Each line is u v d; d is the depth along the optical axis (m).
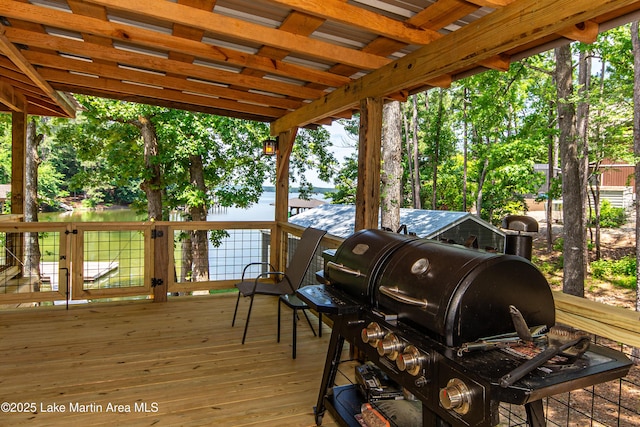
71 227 4.12
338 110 3.78
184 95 4.46
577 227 9.66
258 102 4.33
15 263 5.68
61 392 2.48
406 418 1.80
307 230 3.88
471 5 2.20
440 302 1.34
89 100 9.17
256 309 4.32
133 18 2.69
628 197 15.78
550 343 1.26
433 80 2.79
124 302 4.44
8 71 4.26
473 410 1.14
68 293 4.15
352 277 1.91
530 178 13.54
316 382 2.70
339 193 15.43
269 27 2.64
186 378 2.71
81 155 10.85
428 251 1.62
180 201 10.95
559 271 12.30
